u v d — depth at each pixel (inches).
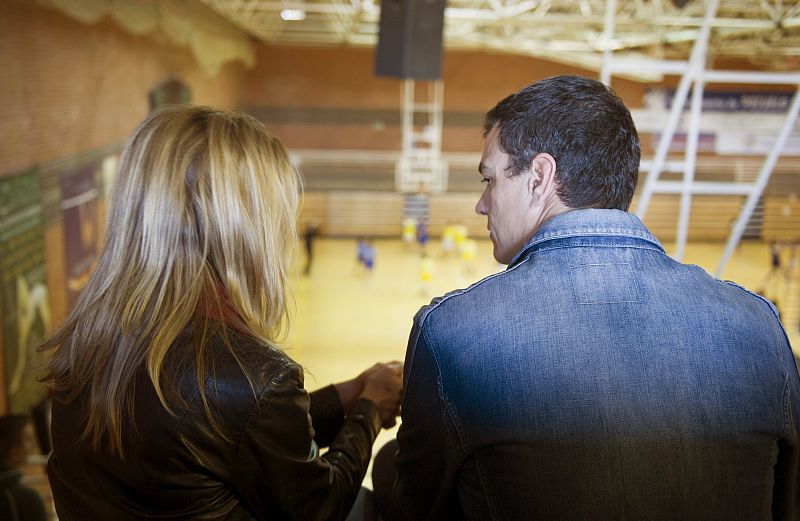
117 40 338.6
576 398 31.3
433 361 34.0
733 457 31.4
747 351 32.5
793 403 33.3
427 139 760.3
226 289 37.1
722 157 653.3
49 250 258.8
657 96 624.7
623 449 30.9
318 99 756.6
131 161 36.8
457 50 744.3
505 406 31.8
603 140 35.0
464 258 671.1
